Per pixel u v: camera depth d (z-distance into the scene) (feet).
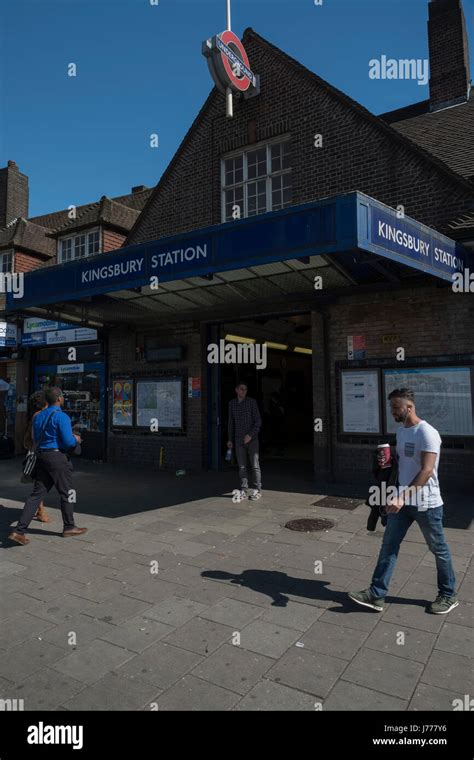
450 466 25.14
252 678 10.14
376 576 13.12
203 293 28.30
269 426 46.26
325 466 29.19
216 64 30.71
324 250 18.31
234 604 13.60
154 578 15.55
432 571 15.62
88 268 26.35
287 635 11.85
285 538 19.33
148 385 37.81
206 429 35.24
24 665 10.82
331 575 15.53
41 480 19.85
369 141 28.25
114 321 37.04
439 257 22.08
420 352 26.18
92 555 17.80
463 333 25.09
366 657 10.83
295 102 31.04
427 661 10.62
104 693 9.77
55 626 12.55
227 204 34.60
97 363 42.78
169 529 20.86
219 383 35.63
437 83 37.06
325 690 9.69
